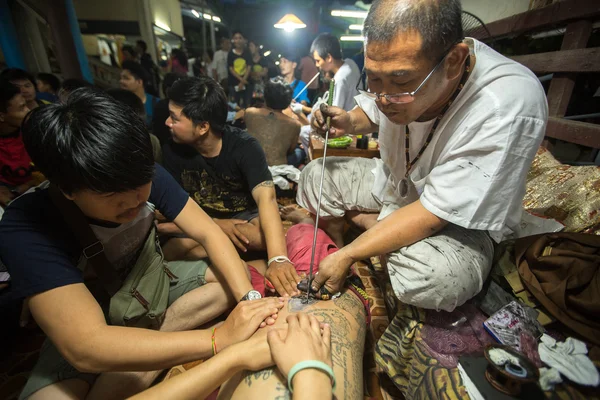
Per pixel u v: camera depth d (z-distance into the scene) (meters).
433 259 1.02
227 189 1.80
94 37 8.07
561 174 1.53
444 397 0.89
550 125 1.91
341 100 3.28
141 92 3.12
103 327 0.84
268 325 0.98
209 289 1.31
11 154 2.12
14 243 0.82
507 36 2.31
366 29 0.92
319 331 0.86
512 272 1.17
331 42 3.30
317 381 0.71
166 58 9.78
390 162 1.42
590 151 2.00
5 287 1.28
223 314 1.45
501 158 0.93
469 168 0.97
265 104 2.95
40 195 0.90
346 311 1.08
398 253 1.09
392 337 1.20
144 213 1.11
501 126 0.93
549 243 1.15
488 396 0.82
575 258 1.03
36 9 4.11
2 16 4.45
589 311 0.94
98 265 1.00
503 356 0.85
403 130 1.27
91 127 0.69
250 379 0.84
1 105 1.96
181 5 11.81
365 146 2.47
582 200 1.36
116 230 1.01
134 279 1.10
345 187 1.67
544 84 2.17
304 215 2.16
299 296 1.13
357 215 1.77
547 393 0.81
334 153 2.43
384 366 1.20
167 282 1.23
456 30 0.86
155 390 0.82
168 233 1.68
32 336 1.44
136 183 0.77
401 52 0.86
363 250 1.06
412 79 0.90
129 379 1.03
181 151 1.73
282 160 2.99
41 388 0.93
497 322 1.02
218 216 1.94
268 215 1.51
